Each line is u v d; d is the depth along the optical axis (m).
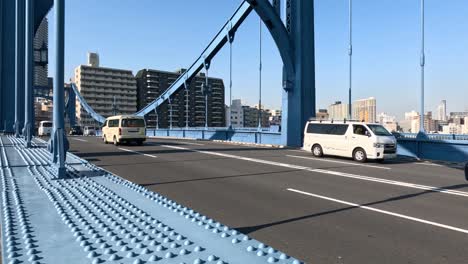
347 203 7.71
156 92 89.69
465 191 9.17
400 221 6.34
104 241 3.80
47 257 3.33
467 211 7.07
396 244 5.14
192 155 18.30
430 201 7.97
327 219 6.44
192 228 4.28
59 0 8.11
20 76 20.12
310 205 7.52
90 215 4.82
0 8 24.84
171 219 4.66
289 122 25.12
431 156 17.47
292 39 25.09
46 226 4.31
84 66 96.81
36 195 6.10
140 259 3.29
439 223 6.21
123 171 12.45
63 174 7.91
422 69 19.00
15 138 19.72
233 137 32.31
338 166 14.38
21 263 3.19
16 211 5.04
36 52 38.56
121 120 25.20
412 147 18.38
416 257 4.66
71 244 3.70
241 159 16.52
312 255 4.71
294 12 25.16
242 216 6.62
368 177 11.45
